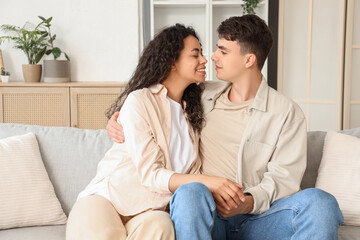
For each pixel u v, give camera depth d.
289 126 1.84
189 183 1.49
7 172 1.86
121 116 1.75
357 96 4.18
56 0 4.41
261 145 1.84
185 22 4.57
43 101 4.04
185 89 1.95
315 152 2.11
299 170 1.82
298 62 4.27
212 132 1.90
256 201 1.67
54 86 4.02
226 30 1.90
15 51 4.43
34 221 1.86
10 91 4.01
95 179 1.81
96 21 4.46
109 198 1.69
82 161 2.05
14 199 1.83
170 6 4.45
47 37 4.41
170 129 1.79
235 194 1.56
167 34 1.83
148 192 1.68
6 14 4.39
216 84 2.04
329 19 4.21
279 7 4.18
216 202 1.61
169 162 1.74
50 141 2.08
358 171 1.92
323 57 4.25
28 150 1.97
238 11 4.57
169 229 1.42
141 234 1.41
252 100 1.90
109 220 1.54
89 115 4.05
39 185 1.91
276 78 4.25
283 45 4.24
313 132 2.19
